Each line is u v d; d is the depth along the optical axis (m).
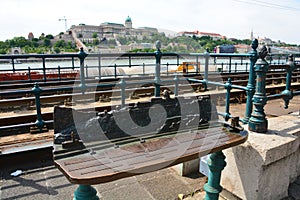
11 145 3.35
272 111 5.49
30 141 3.52
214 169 2.29
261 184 2.39
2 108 5.47
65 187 2.66
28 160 3.21
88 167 1.56
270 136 2.59
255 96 2.68
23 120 4.62
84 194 1.67
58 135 1.78
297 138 2.60
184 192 2.68
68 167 1.55
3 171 2.98
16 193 2.54
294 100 6.97
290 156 2.64
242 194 2.52
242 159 2.48
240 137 2.17
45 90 3.61
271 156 2.31
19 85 7.05
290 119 3.23
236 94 7.14
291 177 2.88
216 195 2.36
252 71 3.29
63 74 10.54
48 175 2.90
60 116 1.82
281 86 9.11
